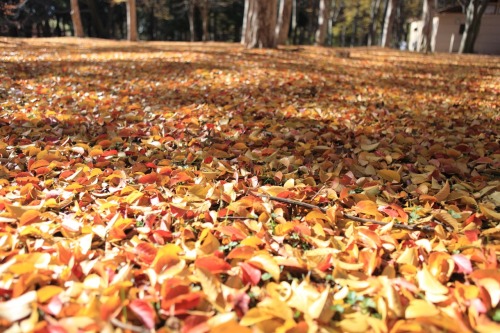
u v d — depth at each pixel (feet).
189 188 8.41
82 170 9.53
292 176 9.68
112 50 49.88
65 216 7.62
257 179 9.23
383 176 9.75
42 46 52.80
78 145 11.28
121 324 4.49
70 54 41.73
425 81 30.53
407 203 8.41
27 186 8.49
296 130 13.93
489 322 4.66
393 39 173.17
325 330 4.64
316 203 8.33
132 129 13.34
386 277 5.45
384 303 4.95
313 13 129.80
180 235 6.89
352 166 10.44
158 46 62.69
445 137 13.66
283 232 7.00
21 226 7.01
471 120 17.01
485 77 34.50
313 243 6.75
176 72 28.22
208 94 20.45
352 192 8.86
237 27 152.05
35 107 16.52
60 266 5.81
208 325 4.54
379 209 7.91
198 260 5.68
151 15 144.36
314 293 5.22
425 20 73.20
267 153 11.20
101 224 7.14
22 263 5.45
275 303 4.96
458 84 29.30
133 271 5.65
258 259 5.81
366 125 15.19
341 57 49.44
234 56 41.86
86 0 125.90
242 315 4.90
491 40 98.78
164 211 7.66
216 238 6.75
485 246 6.48
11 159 10.30
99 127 13.84
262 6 53.06
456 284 5.44
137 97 19.43
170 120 14.96
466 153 12.07
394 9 90.43
